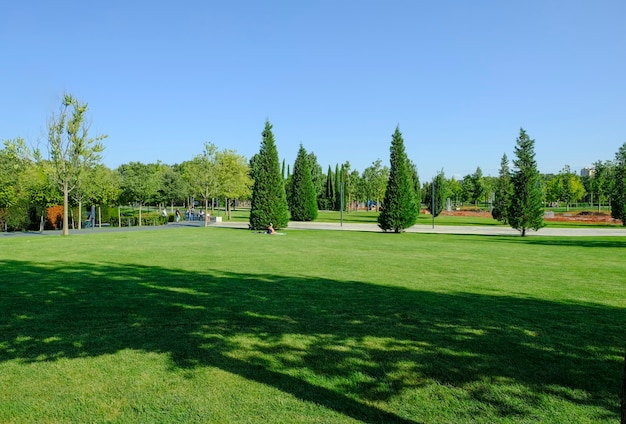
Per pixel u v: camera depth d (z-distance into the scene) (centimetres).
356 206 9406
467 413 368
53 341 547
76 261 1319
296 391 407
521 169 2858
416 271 1155
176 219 4844
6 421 354
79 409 374
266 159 3228
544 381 430
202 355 499
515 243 2186
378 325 622
